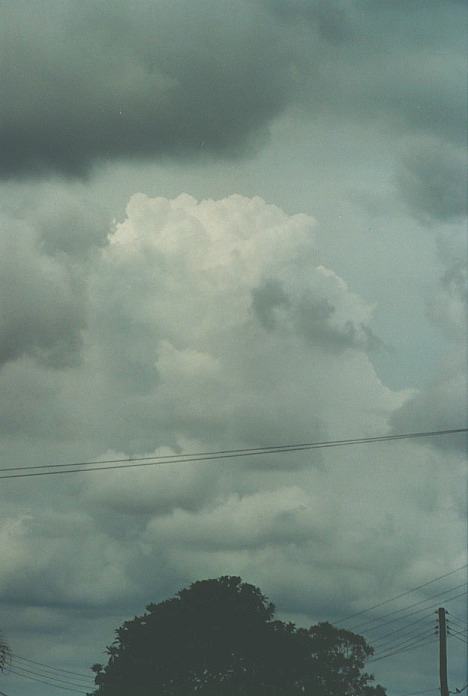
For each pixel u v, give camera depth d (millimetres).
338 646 87188
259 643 81812
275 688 80875
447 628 74500
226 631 81625
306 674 83812
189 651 81125
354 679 86750
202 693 79375
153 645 81625
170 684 81000
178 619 82438
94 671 83062
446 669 73375
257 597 85188
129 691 80875
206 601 82812
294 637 84000
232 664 81688
